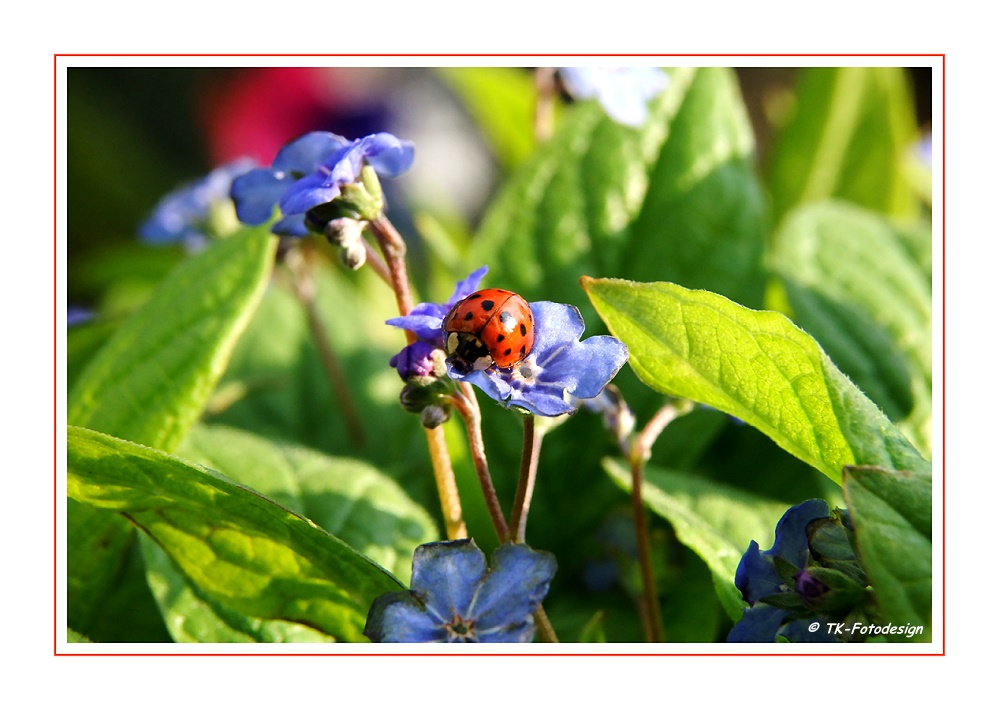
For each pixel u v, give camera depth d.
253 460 0.20
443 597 0.17
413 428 0.23
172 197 0.25
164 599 0.19
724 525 0.20
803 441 0.18
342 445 0.24
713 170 0.23
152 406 0.20
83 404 0.20
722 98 0.23
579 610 0.21
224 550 0.18
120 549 0.20
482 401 0.22
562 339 0.17
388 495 0.20
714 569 0.19
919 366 0.22
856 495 0.17
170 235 0.25
